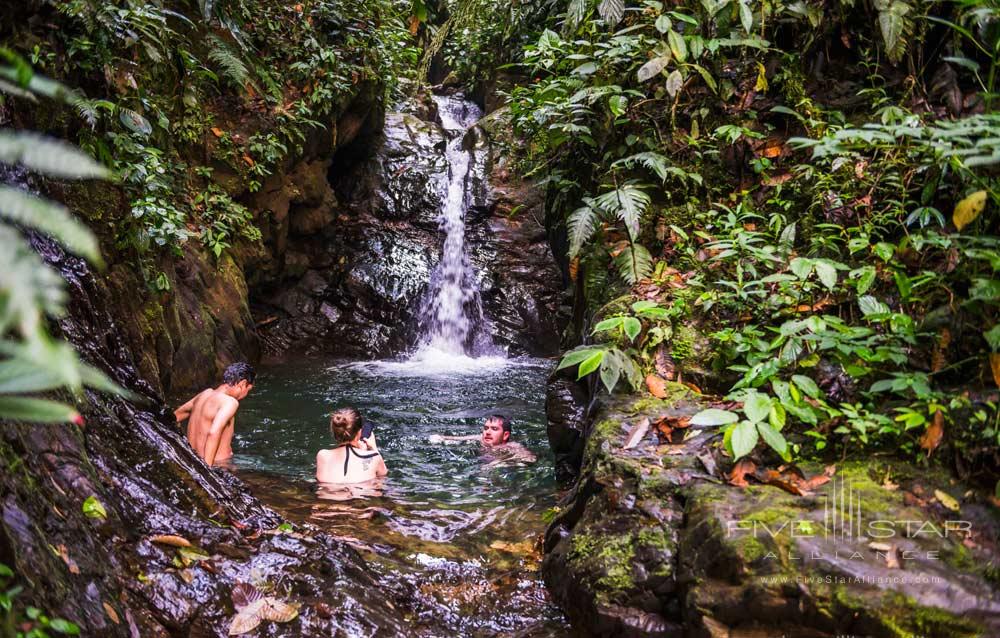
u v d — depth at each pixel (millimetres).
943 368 3012
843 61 4645
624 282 4312
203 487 2957
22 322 706
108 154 4918
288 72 8641
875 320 3133
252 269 8469
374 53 9820
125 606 2160
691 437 3135
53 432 2400
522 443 5668
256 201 8336
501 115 11766
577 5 4844
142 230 5363
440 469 4965
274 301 9344
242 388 5020
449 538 3652
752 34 4469
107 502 2439
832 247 3629
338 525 3734
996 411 2713
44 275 774
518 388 7680
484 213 10805
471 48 12695
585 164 5297
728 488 2719
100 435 2740
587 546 2787
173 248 6258
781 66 4637
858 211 3863
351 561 2922
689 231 4379
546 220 7094
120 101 5164
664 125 4781
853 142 3844
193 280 7102
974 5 3424
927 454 2752
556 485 4590
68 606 1865
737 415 2992
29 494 2049
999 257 2857
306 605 2494
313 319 9359
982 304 2984
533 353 9742
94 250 781
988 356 2879
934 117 4031
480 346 9789
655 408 3369
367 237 10406
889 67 4473
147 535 2516
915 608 2166
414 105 12984
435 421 6273
